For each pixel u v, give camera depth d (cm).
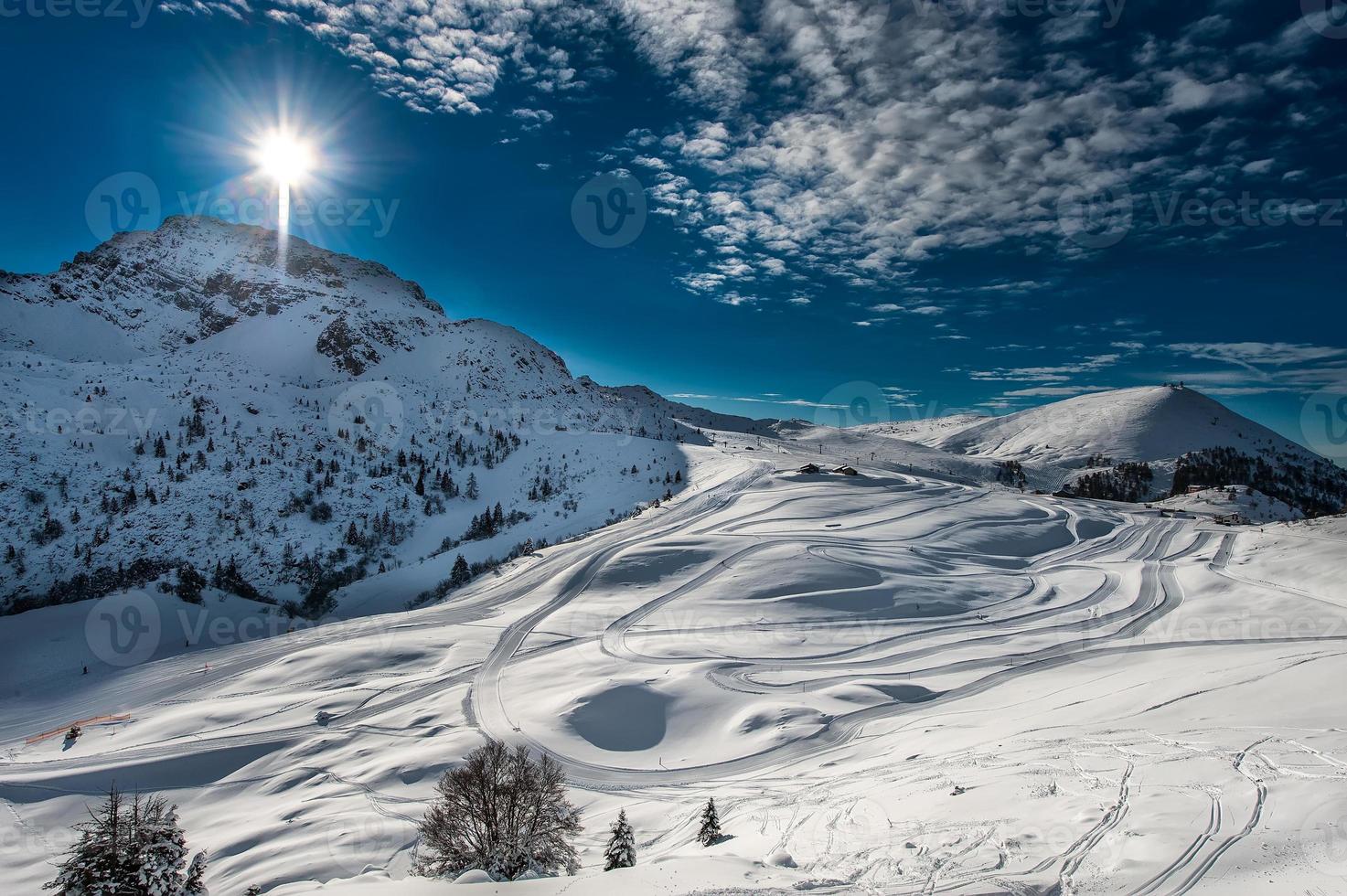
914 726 5616
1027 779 2836
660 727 6488
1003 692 6525
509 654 8612
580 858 3603
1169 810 2188
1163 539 13900
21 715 8112
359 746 6250
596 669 7794
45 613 11981
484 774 3022
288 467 18962
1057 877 1895
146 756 6222
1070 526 15062
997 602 10225
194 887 2359
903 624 9238
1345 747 2523
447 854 2947
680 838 3741
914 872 2028
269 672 8356
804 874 2125
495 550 16100
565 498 19738
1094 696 5078
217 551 15062
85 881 2181
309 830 4616
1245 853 1833
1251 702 3666
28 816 5406
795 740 5844
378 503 18888
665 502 17075
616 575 11456
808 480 18525
